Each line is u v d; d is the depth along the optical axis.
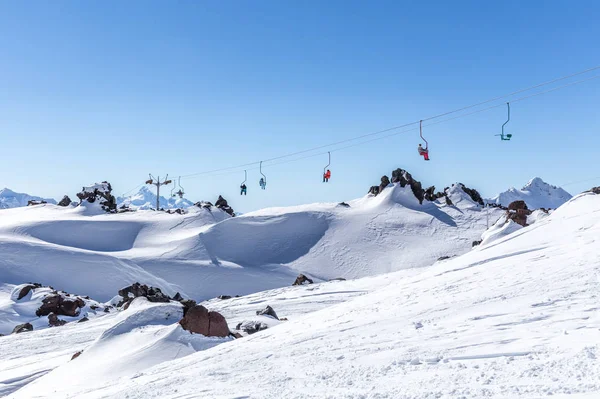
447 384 7.62
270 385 9.70
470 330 11.29
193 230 129.25
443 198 155.12
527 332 10.11
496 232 60.88
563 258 19.53
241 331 28.47
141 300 31.50
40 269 91.88
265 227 130.00
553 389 6.62
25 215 140.12
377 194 155.00
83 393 15.17
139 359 21.33
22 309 59.31
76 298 63.59
